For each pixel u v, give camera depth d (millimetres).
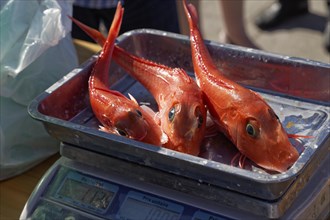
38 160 1422
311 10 3965
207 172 982
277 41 3689
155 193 1101
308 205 1050
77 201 1135
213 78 1146
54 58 1437
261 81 1266
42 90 1418
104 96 1163
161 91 1176
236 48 1263
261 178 929
